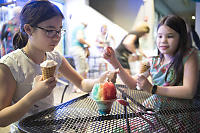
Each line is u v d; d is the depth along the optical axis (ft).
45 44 3.37
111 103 3.00
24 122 2.73
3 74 3.37
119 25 22.39
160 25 4.57
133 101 3.69
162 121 2.73
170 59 4.86
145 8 15.90
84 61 13.26
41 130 2.45
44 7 3.18
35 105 4.00
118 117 2.89
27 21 3.26
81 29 12.68
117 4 22.12
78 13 21.58
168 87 4.23
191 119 2.81
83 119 2.83
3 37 8.85
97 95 2.96
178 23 4.33
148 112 3.14
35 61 3.91
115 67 5.05
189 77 4.22
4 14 8.66
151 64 5.33
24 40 3.90
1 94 3.27
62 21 3.54
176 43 4.44
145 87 4.18
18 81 3.60
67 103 3.69
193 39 4.77
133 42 10.37
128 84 5.17
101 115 2.97
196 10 5.14
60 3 5.40
